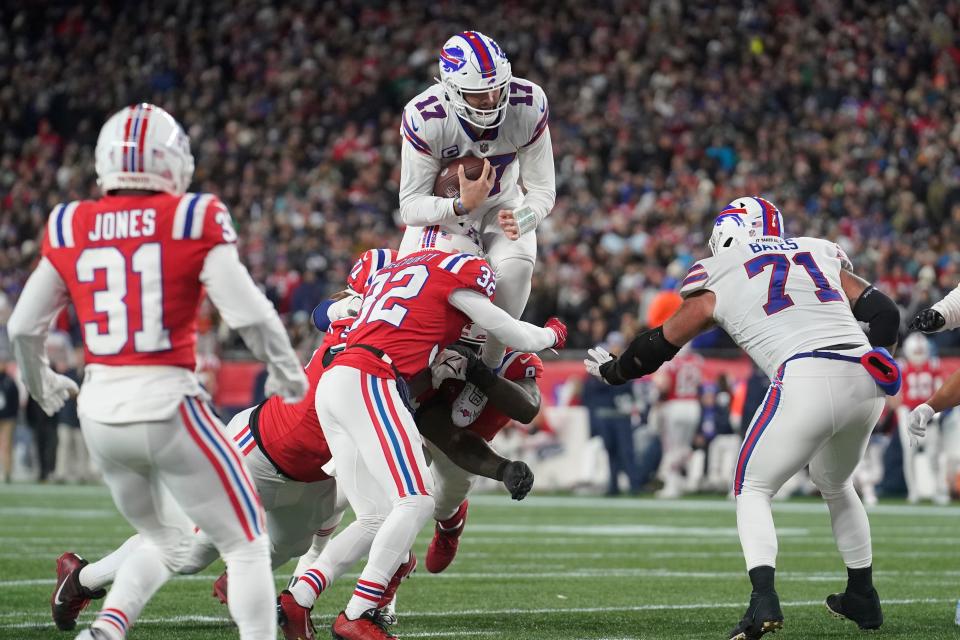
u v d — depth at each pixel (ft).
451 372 59.21
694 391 172.96
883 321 59.26
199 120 293.84
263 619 43.62
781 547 104.58
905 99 260.21
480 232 65.21
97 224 43.47
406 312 54.85
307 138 283.79
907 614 65.05
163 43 316.40
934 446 161.89
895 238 210.18
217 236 42.86
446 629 59.16
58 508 143.43
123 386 42.63
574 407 183.93
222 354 198.70
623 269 203.21
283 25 317.63
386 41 310.24
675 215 224.53
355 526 54.95
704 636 56.95
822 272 58.95
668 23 291.17
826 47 279.08
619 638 56.13
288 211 248.73
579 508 151.84
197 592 72.02
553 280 201.67
